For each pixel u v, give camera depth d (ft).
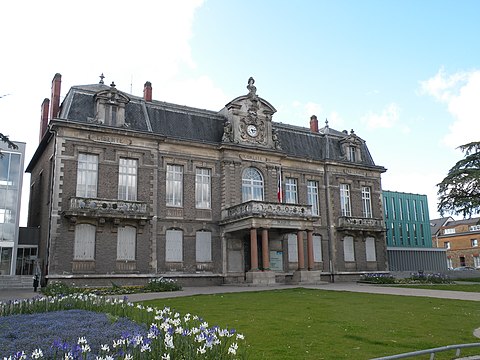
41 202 115.44
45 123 125.80
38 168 126.31
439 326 44.78
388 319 49.16
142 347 23.93
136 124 109.91
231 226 113.80
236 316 50.98
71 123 100.42
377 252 145.18
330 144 144.77
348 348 34.94
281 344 36.06
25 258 110.42
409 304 63.16
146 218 103.76
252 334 40.11
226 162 119.34
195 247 112.78
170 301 67.15
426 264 173.17
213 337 25.59
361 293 81.15
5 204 107.14
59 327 35.47
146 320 38.14
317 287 98.89
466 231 260.42
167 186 112.27
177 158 114.42
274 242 123.44
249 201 109.29
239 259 117.50
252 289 93.91
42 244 106.93
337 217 138.62
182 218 112.06
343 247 138.31
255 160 124.36
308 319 48.93
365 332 41.34
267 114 128.88
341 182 142.61
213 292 86.07
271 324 45.50
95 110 106.01
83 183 101.40
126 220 103.09
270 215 108.99
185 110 120.78
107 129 104.27
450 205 131.13
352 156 147.64
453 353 33.83
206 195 117.29
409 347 35.47
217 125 124.06
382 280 117.70
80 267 96.89
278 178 128.26
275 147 128.36
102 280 98.58
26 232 111.96
